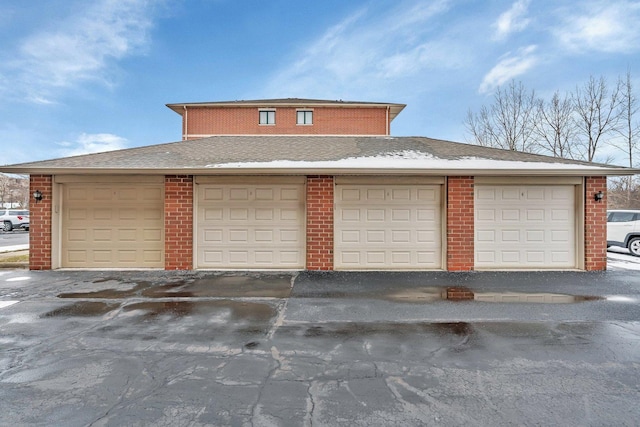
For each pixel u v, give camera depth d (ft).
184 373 11.25
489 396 9.96
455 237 28.50
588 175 28.07
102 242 29.19
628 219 39.65
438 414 9.12
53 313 17.38
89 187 29.17
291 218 29.12
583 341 13.92
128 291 21.80
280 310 17.99
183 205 28.55
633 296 20.68
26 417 8.96
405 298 20.35
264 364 11.91
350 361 12.14
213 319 16.56
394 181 28.99
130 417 8.95
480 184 28.86
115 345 13.47
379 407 9.42
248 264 29.09
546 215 29.12
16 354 12.66
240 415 9.04
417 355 12.64
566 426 8.68
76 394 10.02
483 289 22.47
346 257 28.99
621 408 9.41
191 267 28.55
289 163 28.81
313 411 9.23
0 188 154.71
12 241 57.00
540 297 20.54
